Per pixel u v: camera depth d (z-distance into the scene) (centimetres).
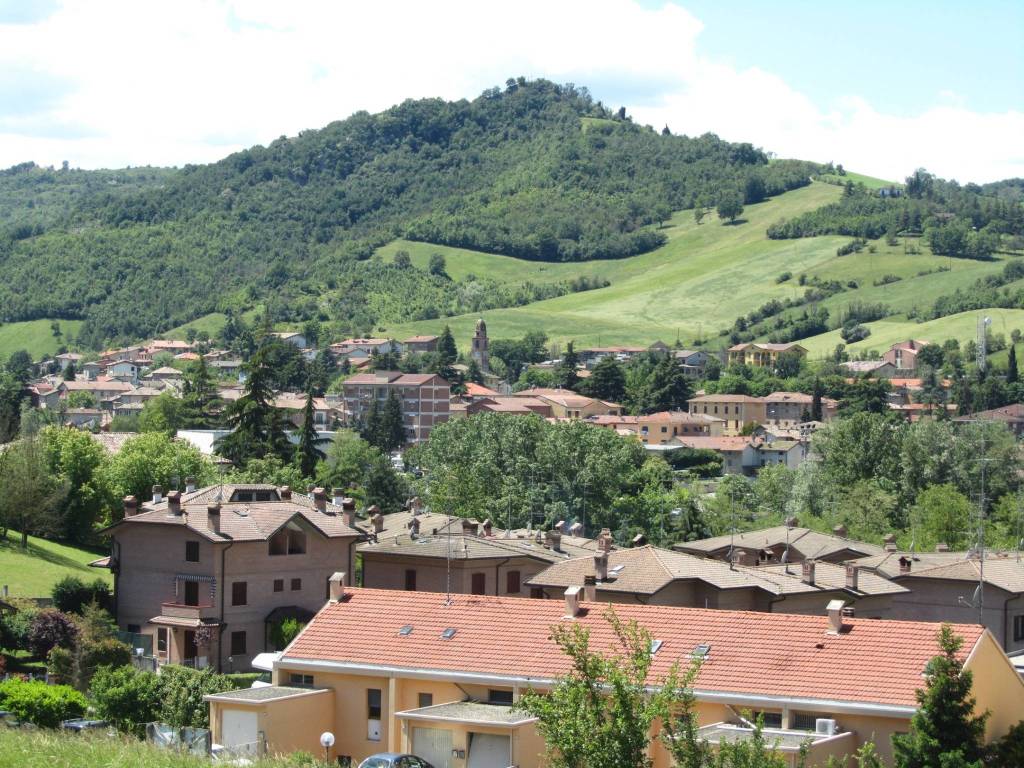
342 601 5550
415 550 8706
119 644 7525
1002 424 15288
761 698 4512
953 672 3975
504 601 5353
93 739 3747
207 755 3775
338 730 5112
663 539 13412
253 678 7238
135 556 8675
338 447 17100
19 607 7950
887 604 7981
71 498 12050
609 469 14150
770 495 15625
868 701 4391
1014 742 4012
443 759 4600
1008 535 12531
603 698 3381
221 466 14100
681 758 3309
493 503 13825
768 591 7444
